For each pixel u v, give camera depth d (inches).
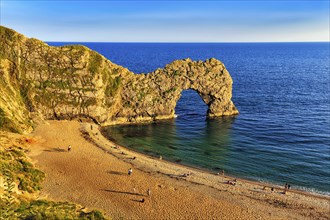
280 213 1829.5
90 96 3503.9
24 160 2156.7
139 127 3590.1
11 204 1403.8
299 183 2239.2
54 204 1588.3
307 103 4847.4
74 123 3420.3
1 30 3422.7
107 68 3742.6
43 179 2044.8
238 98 5196.9
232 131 3432.6
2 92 2997.0
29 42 3476.9
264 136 3253.0
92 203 1818.4
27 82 3385.8
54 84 3454.7
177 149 2903.5
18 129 2785.4
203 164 2568.9
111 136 3235.7
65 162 2379.4
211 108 4060.0
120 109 3742.6
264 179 2303.2
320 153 2770.7
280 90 5989.2
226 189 2112.5
